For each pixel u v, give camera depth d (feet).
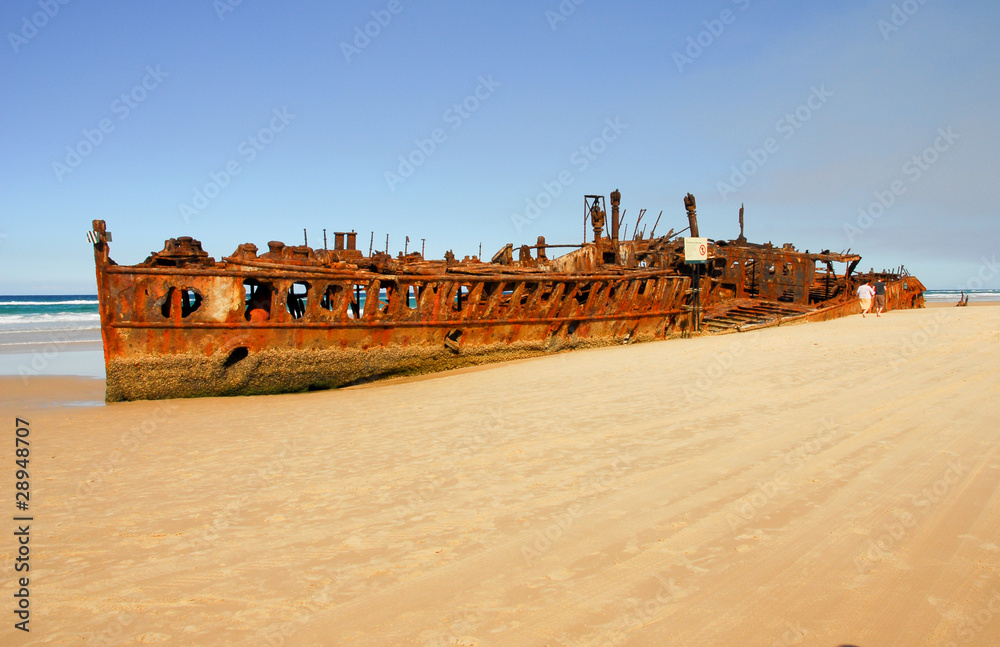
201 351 42.52
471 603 12.56
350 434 28.45
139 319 41.16
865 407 27.76
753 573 13.17
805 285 92.89
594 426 26.99
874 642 10.68
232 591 13.55
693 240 75.66
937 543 14.12
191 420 34.22
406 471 21.83
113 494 20.63
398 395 40.55
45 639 11.90
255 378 44.06
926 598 11.92
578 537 15.42
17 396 46.75
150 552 15.78
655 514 16.61
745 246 99.50
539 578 13.46
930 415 25.67
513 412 31.24
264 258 46.91
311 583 13.74
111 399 41.39
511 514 17.22
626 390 35.68
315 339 45.83
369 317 48.06
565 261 71.77
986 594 11.96
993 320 72.28
